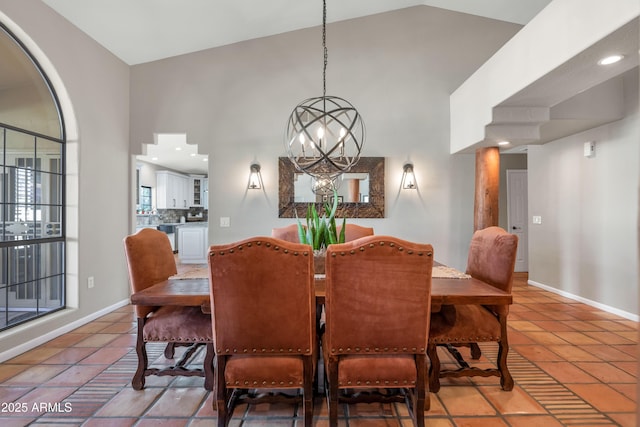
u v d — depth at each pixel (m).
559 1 2.22
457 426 1.63
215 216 4.00
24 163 2.71
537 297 3.96
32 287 2.80
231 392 1.75
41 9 2.65
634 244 3.13
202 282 1.99
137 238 2.03
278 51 4.02
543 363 2.28
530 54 2.53
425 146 4.04
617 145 3.29
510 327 2.97
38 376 2.11
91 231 3.23
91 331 2.91
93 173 3.26
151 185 7.81
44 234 2.88
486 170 3.67
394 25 4.06
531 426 1.63
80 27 3.08
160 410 1.76
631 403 1.82
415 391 1.52
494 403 1.82
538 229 4.46
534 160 4.54
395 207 4.02
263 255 1.41
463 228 4.04
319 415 1.75
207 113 3.98
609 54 2.08
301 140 2.31
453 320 1.89
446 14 4.06
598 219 3.52
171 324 1.91
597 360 2.33
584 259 3.71
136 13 3.08
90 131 3.22
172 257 2.35
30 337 2.53
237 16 3.51
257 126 4.00
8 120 2.57
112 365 2.27
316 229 2.20
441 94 4.05
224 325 1.46
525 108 3.08
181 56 3.97
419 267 1.43
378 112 4.03
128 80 3.89
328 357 1.54
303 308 1.45
